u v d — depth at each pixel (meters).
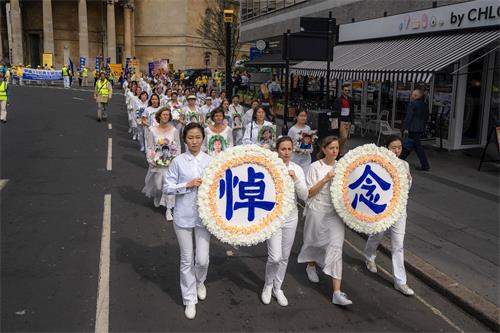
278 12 28.20
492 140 14.52
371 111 18.89
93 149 14.58
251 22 33.72
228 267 6.53
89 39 61.66
